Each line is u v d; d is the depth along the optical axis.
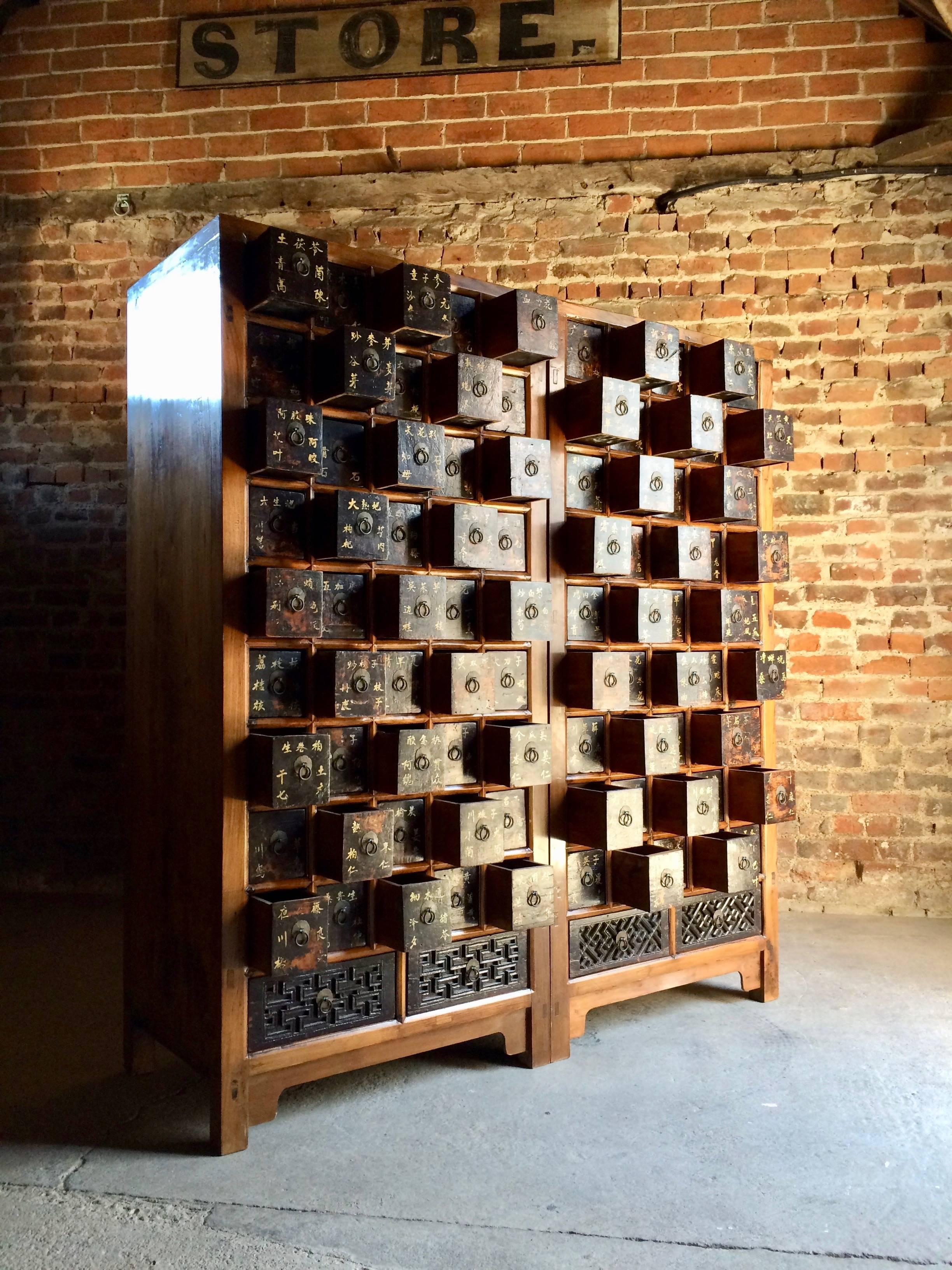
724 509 3.23
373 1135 2.44
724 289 4.59
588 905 3.06
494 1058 2.95
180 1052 2.53
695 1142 2.41
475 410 2.68
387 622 2.59
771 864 3.46
